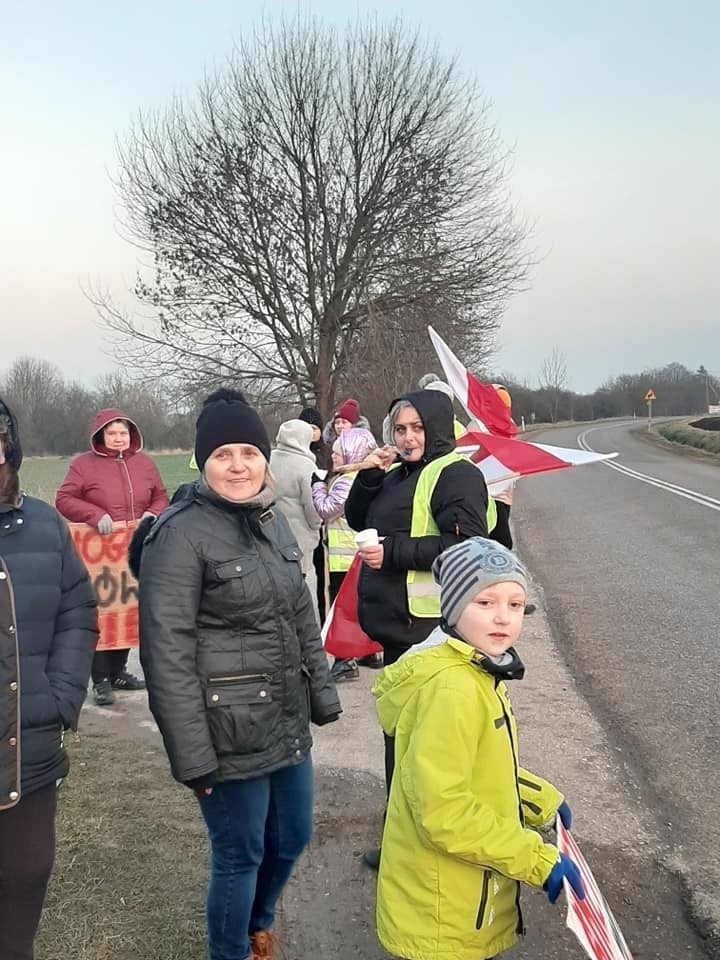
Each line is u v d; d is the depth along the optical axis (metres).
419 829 2.21
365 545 3.33
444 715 2.22
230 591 2.63
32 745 2.43
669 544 11.98
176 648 2.56
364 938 3.05
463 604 2.36
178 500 2.84
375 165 22.31
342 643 4.30
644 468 27.09
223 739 2.60
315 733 5.13
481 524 3.29
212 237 22.11
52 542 2.56
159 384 22.98
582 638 7.26
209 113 21.77
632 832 3.79
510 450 4.61
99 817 3.94
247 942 2.76
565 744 4.84
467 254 22.70
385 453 3.60
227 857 2.69
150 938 3.00
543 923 3.13
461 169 22.55
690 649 6.79
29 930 2.48
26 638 2.44
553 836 2.68
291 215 22.39
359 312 22.55
